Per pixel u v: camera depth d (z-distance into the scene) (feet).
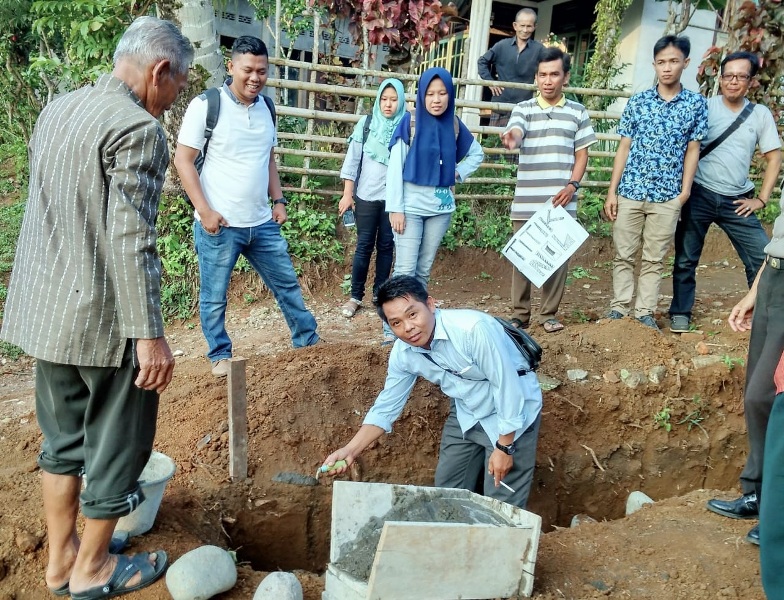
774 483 8.14
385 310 9.97
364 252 19.86
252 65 13.62
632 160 17.46
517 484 11.57
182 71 8.33
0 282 21.63
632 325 18.03
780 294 10.58
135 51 7.93
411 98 24.64
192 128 13.76
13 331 8.07
